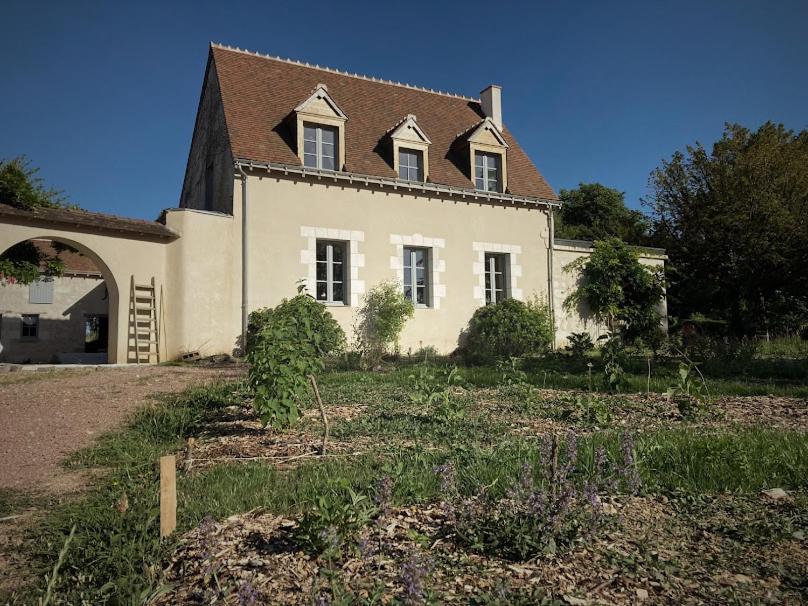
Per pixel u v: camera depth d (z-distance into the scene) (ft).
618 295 61.62
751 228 78.95
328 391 29.25
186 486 14.24
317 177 49.60
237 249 46.93
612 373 29.14
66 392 28.73
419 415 23.24
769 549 10.27
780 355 48.67
